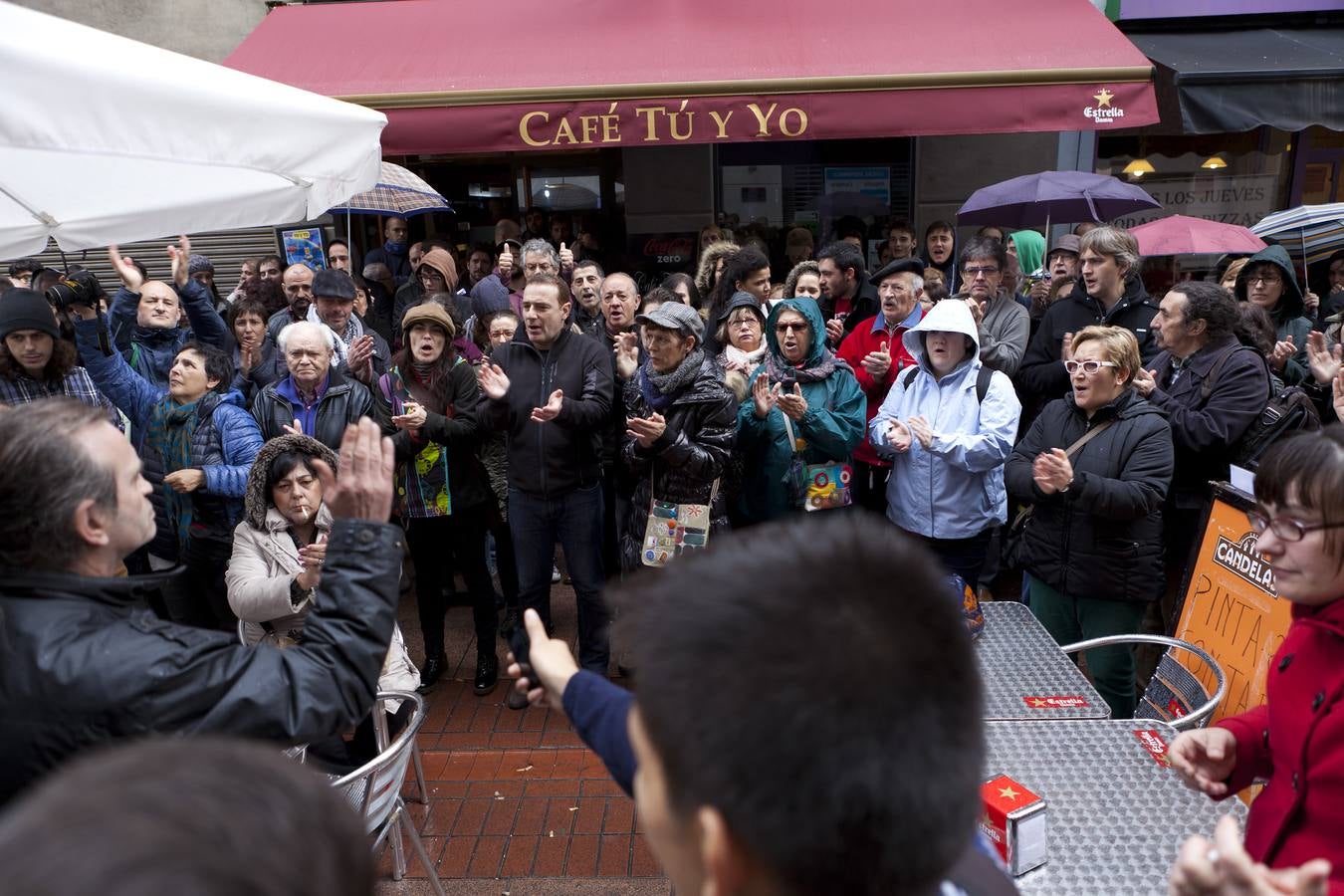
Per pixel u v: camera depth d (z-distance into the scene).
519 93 6.12
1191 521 3.81
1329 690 1.49
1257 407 3.59
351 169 2.74
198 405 3.90
